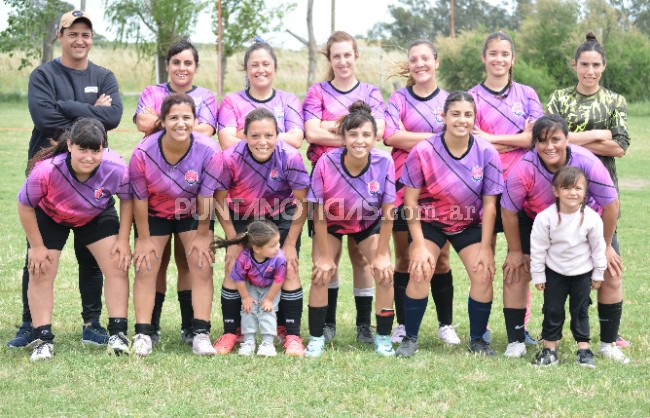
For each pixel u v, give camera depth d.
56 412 5.16
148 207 6.50
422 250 6.52
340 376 5.88
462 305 8.34
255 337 6.68
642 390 5.59
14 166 17.83
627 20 43.34
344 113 7.05
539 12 39.66
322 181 6.43
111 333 6.45
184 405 5.28
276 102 7.02
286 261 6.56
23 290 6.65
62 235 6.46
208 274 6.56
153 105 6.93
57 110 6.61
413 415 5.18
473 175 6.43
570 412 5.19
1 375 5.82
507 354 6.51
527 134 6.86
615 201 6.26
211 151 6.37
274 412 5.20
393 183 6.49
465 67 39.50
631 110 34.53
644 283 9.09
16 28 37.84
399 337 7.24
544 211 6.18
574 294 6.23
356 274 7.14
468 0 66.44
